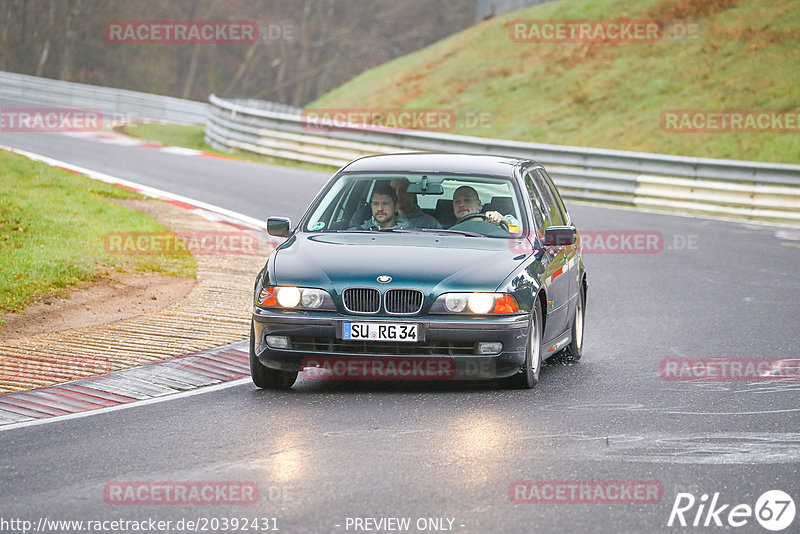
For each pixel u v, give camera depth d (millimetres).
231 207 70000
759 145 105500
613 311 44906
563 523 19156
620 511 19828
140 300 42500
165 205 68750
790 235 70500
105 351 34406
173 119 149125
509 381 30141
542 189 35625
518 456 23406
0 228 51906
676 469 22547
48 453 23859
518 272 29625
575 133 120688
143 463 23000
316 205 33156
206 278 47500
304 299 28875
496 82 141000
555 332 32750
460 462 22891
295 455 23484
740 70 122875
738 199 80688
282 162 106438
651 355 35969
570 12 151750
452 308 28547
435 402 28531
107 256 49531
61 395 29344
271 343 29062
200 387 30562
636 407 28188
